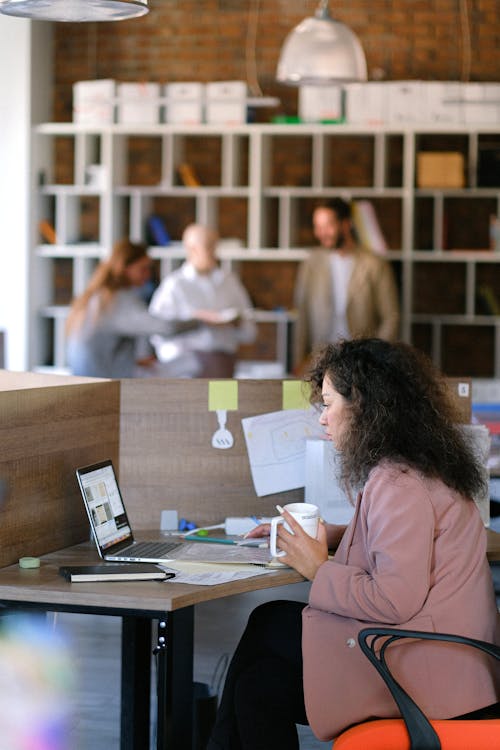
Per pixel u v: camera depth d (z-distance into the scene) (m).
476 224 8.73
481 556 2.86
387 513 2.75
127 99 8.52
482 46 8.79
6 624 3.45
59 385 3.36
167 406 3.76
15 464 3.13
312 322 8.02
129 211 8.96
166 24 9.03
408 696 2.62
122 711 3.45
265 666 2.98
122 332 7.05
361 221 8.39
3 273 8.67
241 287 8.16
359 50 6.43
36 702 3.55
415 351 2.98
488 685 2.77
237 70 9.00
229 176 8.56
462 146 8.69
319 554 2.98
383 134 8.40
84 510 3.50
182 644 2.91
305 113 8.42
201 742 3.49
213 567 3.13
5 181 8.66
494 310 8.51
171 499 3.78
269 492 3.79
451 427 2.91
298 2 8.92
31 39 8.63
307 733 4.21
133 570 3.01
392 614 2.70
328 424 2.99
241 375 8.39
